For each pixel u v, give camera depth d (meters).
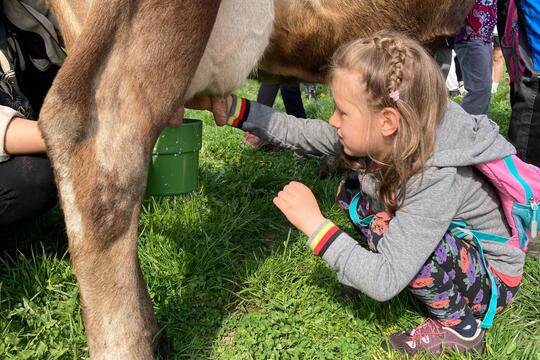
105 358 1.80
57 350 2.01
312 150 2.43
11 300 2.25
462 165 1.97
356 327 2.28
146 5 1.77
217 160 3.91
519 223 2.15
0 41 2.22
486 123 2.10
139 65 1.79
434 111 1.92
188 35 1.84
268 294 2.44
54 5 2.10
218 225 2.90
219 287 2.45
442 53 3.34
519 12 3.02
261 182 3.50
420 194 1.96
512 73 3.19
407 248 1.95
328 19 2.67
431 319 2.20
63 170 1.79
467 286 2.12
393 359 2.11
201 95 2.40
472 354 2.14
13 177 2.17
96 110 1.77
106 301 1.80
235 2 2.24
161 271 2.53
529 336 2.27
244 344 2.13
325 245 1.99
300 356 2.13
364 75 1.90
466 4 2.86
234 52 2.30
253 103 2.40
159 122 1.88
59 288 2.33
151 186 2.57
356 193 2.44
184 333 2.20
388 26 2.74
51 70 2.58
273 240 2.96
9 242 2.63
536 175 2.07
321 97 6.86
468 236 2.14
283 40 2.74
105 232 1.79
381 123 1.94
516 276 2.22
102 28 1.72
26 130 2.08
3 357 1.97
